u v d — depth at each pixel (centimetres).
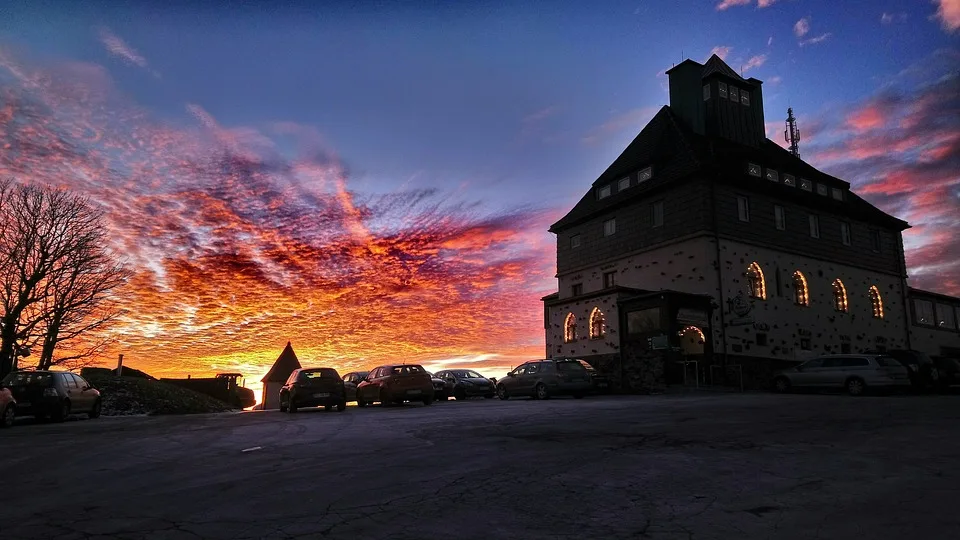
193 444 1252
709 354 3094
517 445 1109
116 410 3170
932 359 2722
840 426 1252
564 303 3731
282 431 1481
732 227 3353
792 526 598
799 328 3481
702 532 585
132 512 671
